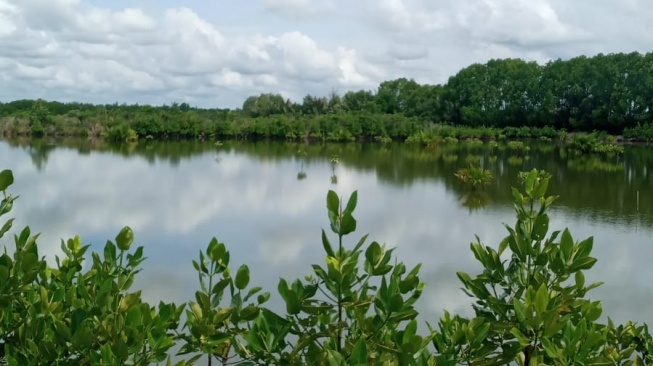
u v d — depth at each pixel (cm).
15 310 277
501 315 254
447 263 1559
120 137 6875
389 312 221
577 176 3809
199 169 3950
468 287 267
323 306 225
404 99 9275
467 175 3400
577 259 259
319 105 8862
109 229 1939
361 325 224
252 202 2583
